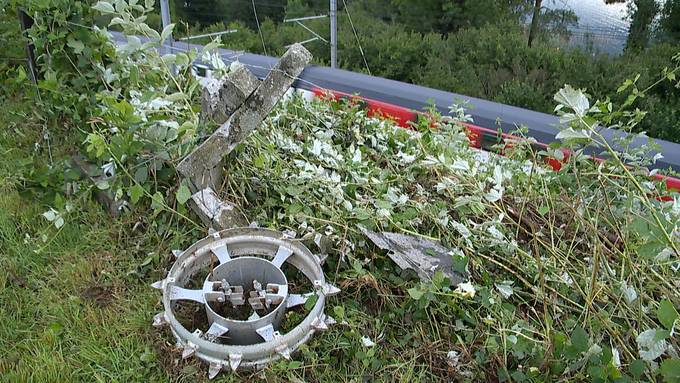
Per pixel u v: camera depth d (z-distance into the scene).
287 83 2.31
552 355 1.86
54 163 3.12
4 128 3.75
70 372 2.08
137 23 2.77
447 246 2.35
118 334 2.23
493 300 2.05
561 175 2.61
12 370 2.08
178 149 2.62
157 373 2.06
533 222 2.46
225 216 2.45
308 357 2.01
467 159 2.81
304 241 2.41
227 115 2.41
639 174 2.60
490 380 2.01
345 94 4.07
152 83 3.23
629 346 1.93
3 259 2.60
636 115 2.58
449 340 2.13
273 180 2.64
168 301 2.10
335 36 6.71
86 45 3.18
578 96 1.84
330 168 2.81
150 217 2.67
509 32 9.59
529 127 3.67
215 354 1.95
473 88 8.74
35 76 3.74
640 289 2.02
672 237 1.80
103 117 2.94
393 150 3.12
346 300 2.29
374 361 2.04
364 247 2.40
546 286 2.15
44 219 2.85
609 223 2.27
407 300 2.24
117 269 2.54
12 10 3.91
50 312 2.34
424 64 9.60
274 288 2.16
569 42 9.20
